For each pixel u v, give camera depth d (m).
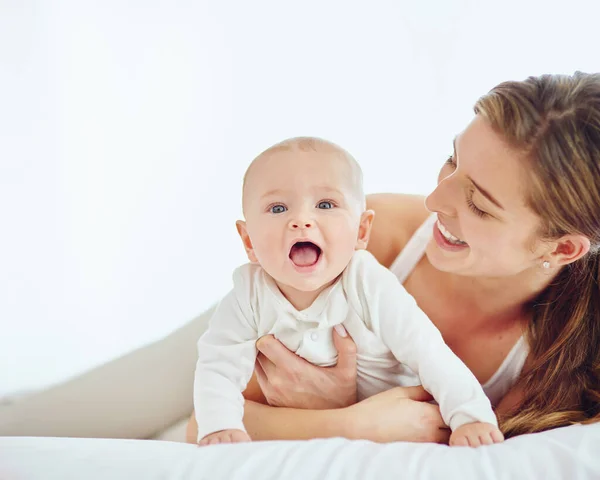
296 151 1.03
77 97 1.64
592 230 1.01
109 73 1.67
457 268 1.10
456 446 0.90
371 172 1.96
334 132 1.94
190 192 1.80
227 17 1.80
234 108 1.84
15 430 1.40
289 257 1.00
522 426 1.09
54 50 1.61
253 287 1.09
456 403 0.97
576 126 0.96
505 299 1.17
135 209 1.72
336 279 1.08
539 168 0.96
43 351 1.59
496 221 1.01
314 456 0.85
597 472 0.81
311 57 1.89
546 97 0.97
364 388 1.12
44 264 1.63
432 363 1.01
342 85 1.92
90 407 1.43
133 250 1.72
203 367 1.07
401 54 1.91
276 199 1.00
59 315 1.63
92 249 1.68
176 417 1.48
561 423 1.08
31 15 1.58
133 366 1.46
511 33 1.86
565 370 1.13
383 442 1.00
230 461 0.84
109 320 1.67
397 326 1.05
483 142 0.99
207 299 1.75
